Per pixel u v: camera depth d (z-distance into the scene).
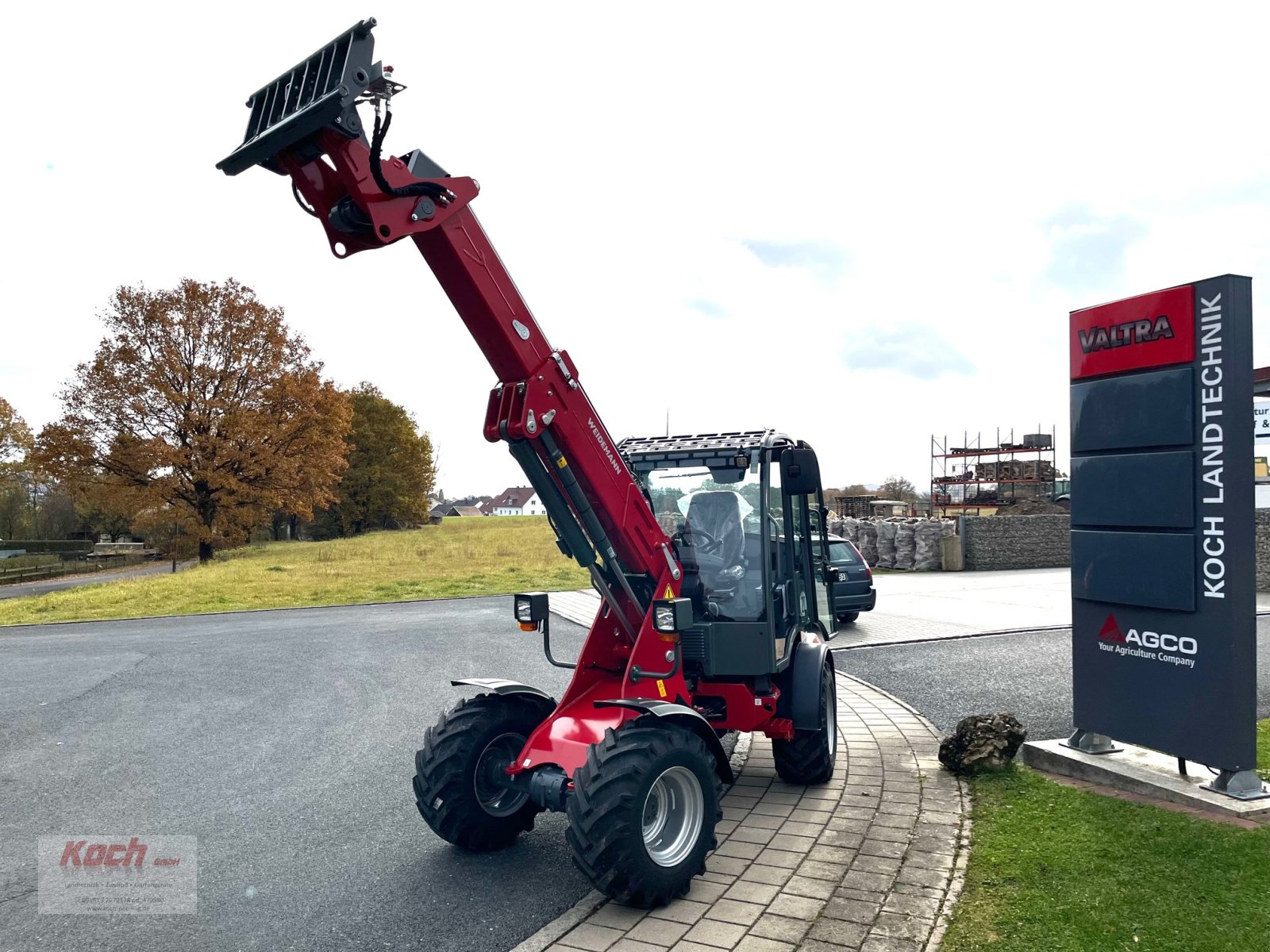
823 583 6.83
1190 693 5.06
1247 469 4.88
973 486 34.72
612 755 3.86
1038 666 9.72
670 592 4.69
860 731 6.90
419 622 15.15
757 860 4.36
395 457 59.34
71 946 3.74
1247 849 4.20
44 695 9.24
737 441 5.63
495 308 3.95
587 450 4.36
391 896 4.20
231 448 34.97
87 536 62.62
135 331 35.12
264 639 13.32
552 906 4.05
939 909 3.71
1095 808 4.89
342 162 3.41
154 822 5.33
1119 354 5.51
